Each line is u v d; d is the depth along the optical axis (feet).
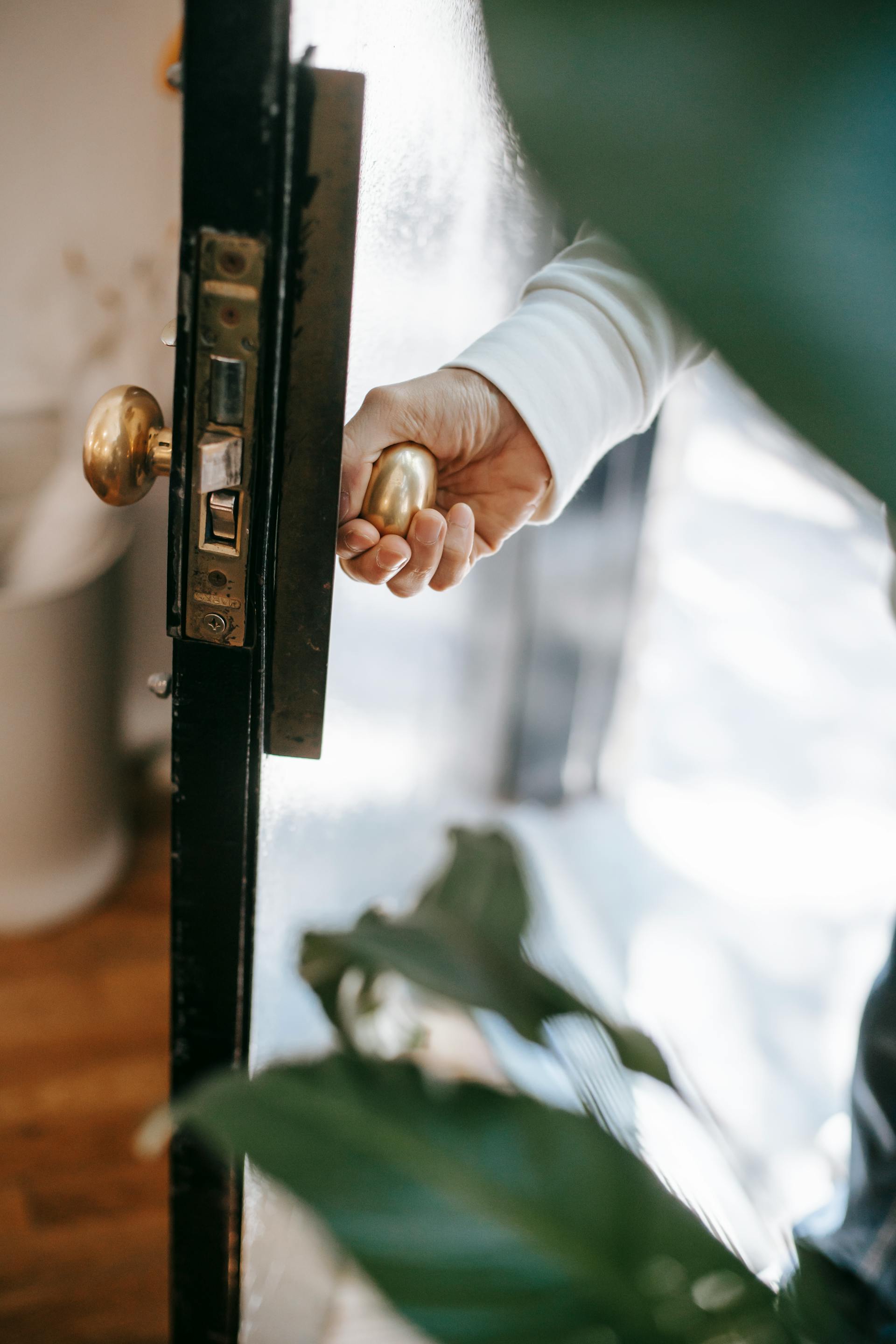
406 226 2.92
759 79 1.13
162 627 8.39
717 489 12.16
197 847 2.86
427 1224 2.22
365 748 7.68
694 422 8.32
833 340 1.11
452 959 2.89
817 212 1.12
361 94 2.31
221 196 2.34
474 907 3.06
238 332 2.40
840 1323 2.63
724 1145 2.95
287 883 3.45
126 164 7.86
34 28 7.31
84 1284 5.52
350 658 4.07
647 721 10.31
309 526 2.60
